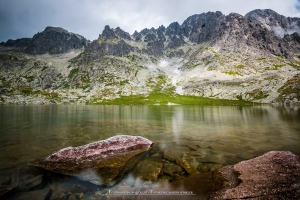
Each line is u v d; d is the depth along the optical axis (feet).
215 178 40.01
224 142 77.66
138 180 41.37
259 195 31.58
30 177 42.16
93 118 175.32
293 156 46.75
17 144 73.97
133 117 188.34
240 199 31.17
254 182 36.11
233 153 61.57
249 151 63.87
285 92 523.70
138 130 109.29
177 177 42.70
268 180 36.09
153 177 42.60
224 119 170.50
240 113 237.04
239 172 41.75
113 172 43.47
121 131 105.70
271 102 494.18
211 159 55.47
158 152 62.08
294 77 622.95
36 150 65.26
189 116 200.54
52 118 170.91
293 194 30.73
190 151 63.87
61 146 71.31
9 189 36.32
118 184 39.52
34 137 87.56
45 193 35.83
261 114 218.18
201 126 125.18
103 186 38.55
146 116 199.41
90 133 98.78
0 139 82.99
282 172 38.68
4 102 548.72
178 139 83.97
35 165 48.11
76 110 285.84
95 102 586.04
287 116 189.78
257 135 92.73
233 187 35.24
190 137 88.48
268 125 128.36
